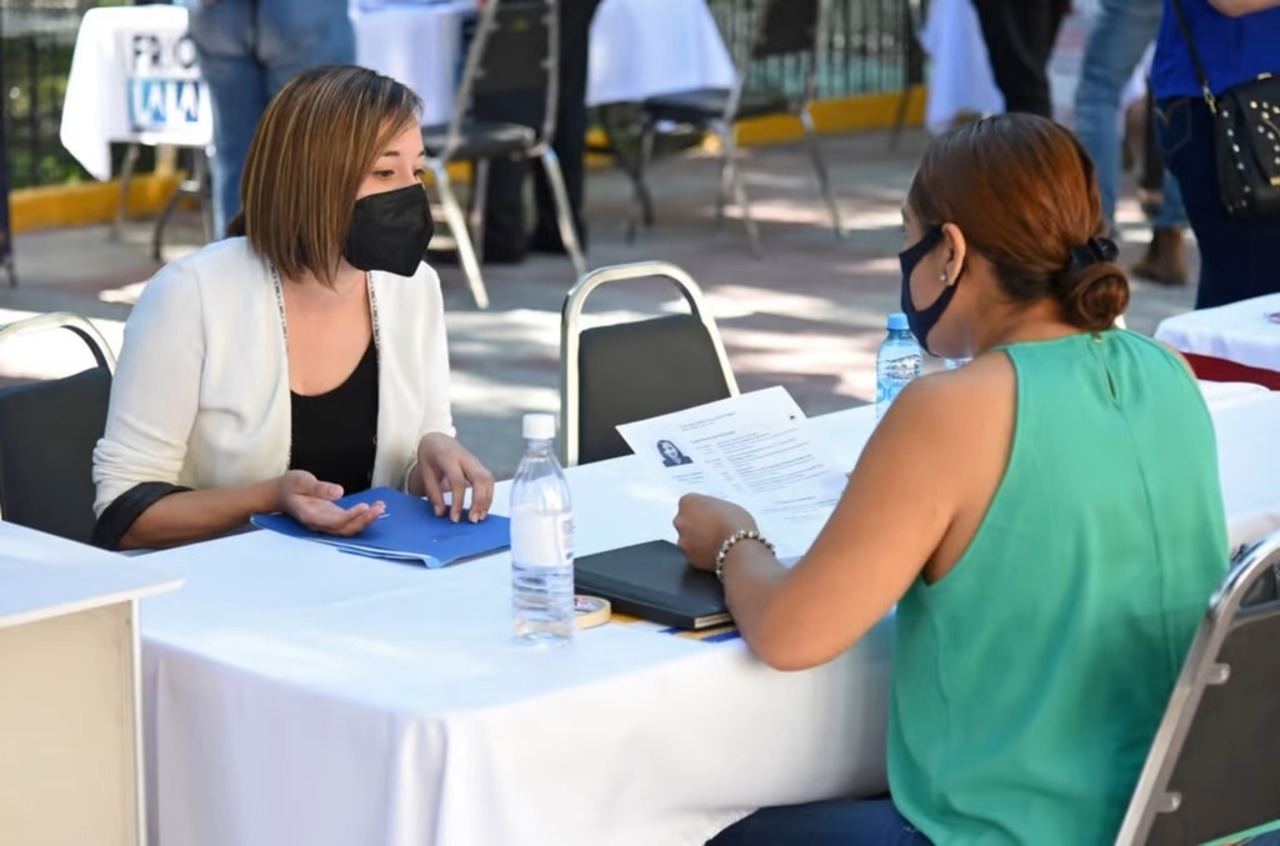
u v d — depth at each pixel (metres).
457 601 3.27
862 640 3.17
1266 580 3.51
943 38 12.59
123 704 2.87
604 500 3.88
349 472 4.10
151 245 11.23
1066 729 2.96
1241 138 6.08
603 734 2.86
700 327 4.92
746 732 3.05
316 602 3.27
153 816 3.10
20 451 4.12
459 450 3.94
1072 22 12.09
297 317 4.01
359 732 2.78
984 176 2.99
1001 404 2.95
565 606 3.05
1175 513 3.01
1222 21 6.13
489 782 2.73
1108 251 3.03
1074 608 2.95
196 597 3.29
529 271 10.66
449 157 9.59
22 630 2.78
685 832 3.02
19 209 11.77
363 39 9.49
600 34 10.96
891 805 3.11
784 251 11.35
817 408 8.05
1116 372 3.03
